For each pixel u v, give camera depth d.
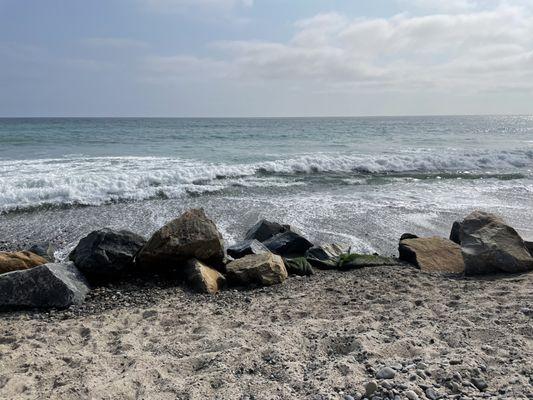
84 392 3.70
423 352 4.25
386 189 15.80
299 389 3.63
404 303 6.00
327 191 15.32
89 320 5.82
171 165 19.47
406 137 43.09
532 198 14.39
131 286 7.24
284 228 10.23
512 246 7.62
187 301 6.57
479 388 3.55
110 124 79.25
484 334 4.73
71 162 20.27
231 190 15.27
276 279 7.38
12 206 12.64
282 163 19.36
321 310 5.93
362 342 4.48
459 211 12.63
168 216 12.05
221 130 55.50
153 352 4.62
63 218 11.86
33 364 4.36
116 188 14.55
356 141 36.91
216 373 3.94
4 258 7.24
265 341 4.75
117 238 7.71
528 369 3.83
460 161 21.88
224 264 7.93
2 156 22.89
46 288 6.41
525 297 6.00
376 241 10.20
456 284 6.95
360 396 3.42
